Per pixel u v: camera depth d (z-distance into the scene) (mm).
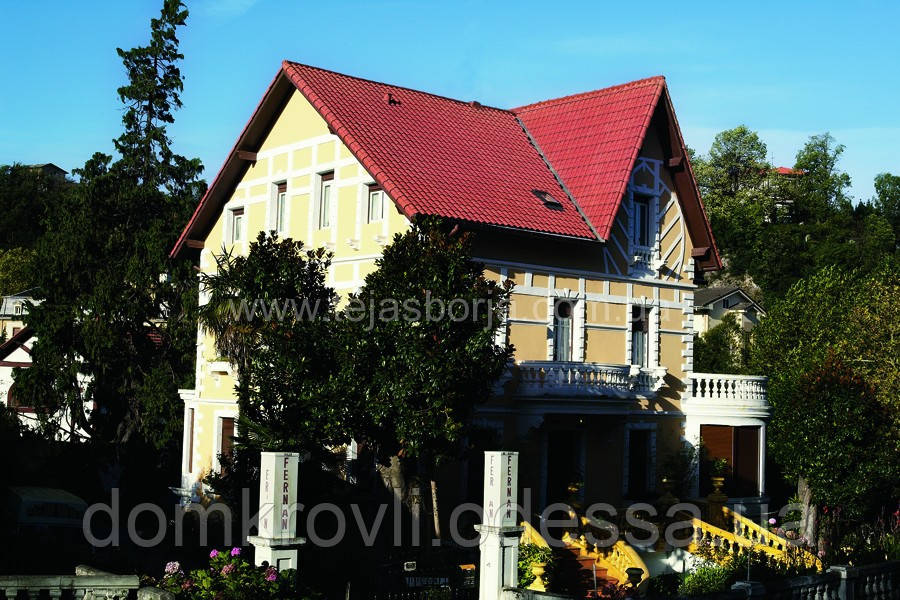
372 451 25109
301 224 33656
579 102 37094
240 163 36250
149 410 41312
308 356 24125
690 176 36312
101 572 17094
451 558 24344
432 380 22812
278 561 17516
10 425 42844
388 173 29031
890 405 34438
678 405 36250
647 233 35812
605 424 33594
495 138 35000
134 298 41719
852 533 32219
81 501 31797
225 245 37250
